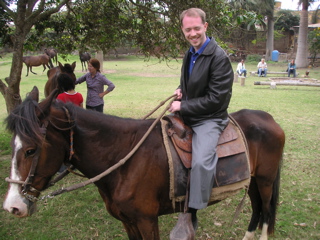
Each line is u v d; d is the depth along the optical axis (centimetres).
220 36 534
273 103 1043
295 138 658
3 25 556
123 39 614
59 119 196
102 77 554
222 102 228
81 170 224
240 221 361
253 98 1135
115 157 223
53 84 519
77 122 210
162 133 236
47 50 1642
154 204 227
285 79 1625
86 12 553
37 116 184
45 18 536
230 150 242
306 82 1463
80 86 1448
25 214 186
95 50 679
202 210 386
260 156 274
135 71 2144
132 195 218
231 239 329
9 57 2934
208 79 229
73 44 601
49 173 196
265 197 292
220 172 237
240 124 275
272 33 2959
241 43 3156
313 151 579
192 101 230
